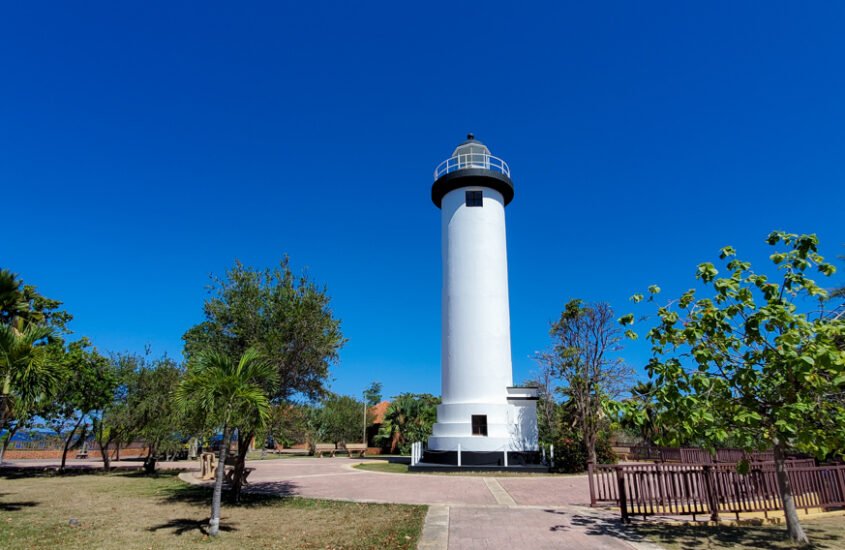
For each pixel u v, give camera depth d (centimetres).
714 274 909
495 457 2441
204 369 1095
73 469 2583
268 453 4772
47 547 917
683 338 933
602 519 1135
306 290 1575
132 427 2447
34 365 1296
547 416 2923
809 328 798
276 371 1201
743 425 890
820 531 996
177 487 1791
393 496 1544
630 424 1002
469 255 2814
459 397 2653
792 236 887
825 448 794
